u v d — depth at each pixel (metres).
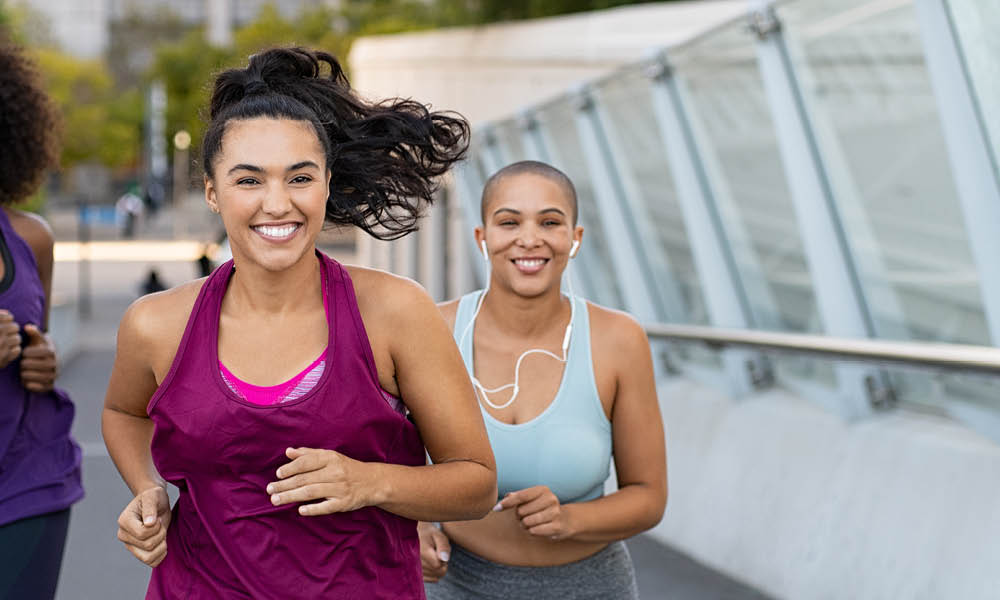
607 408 3.24
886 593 4.91
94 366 16.31
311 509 2.20
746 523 6.15
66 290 29.50
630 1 15.92
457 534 3.22
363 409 2.29
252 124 2.21
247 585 2.29
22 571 3.34
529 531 3.04
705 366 7.24
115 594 5.82
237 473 2.28
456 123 2.56
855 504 5.31
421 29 42.75
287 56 2.38
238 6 113.31
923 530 4.83
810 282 6.86
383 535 2.36
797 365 6.27
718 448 6.67
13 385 3.39
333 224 2.58
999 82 4.62
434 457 2.44
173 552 2.40
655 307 9.95
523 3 17.14
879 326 6.10
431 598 3.31
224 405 2.25
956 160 4.84
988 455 4.65
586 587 3.19
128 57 96.19
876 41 5.51
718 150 7.77
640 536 7.14
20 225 3.62
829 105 6.09
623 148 10.01
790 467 5.92
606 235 10.91
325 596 2.30
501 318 3.29
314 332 2.31
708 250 8.02
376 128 2.49
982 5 4.60
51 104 3.98
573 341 3.24
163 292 2.41
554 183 3.25
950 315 5.41
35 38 73.88
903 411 5.41
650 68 8.16
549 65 14.77
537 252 3.22
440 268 20.41
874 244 5.96
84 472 8.95
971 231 4.85
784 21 6.25
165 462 2.34
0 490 3.32
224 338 2.31
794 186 6.30
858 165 5.95
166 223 66.62
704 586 5.96
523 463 3.19
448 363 2.37
